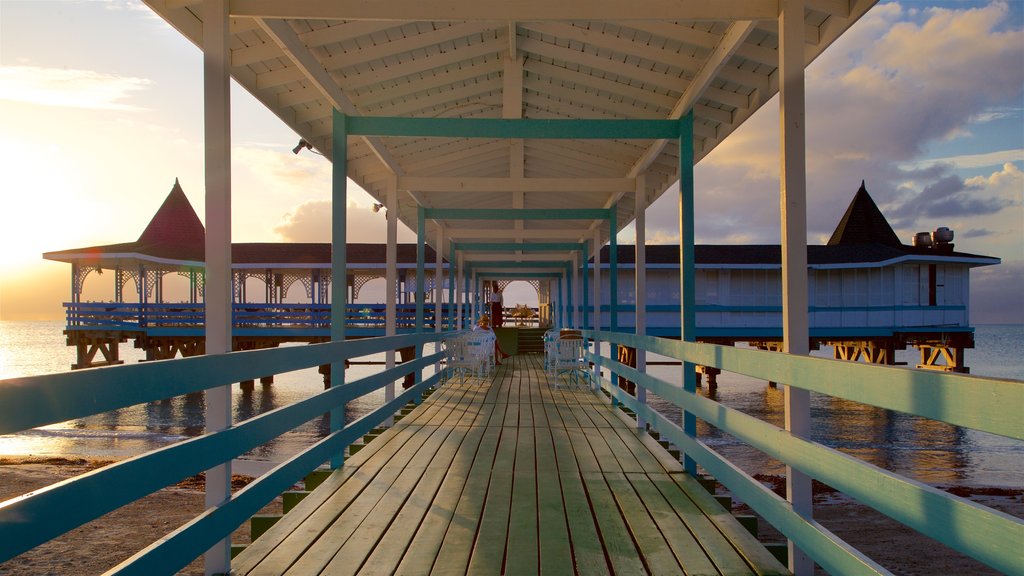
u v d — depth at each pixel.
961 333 28.56
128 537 8.75
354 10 4.11
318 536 3.55
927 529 1.72
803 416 2.92
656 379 5.58
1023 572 1.38
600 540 3.50
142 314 27.89
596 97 7.07
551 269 23.44
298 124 6.61
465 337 12.94
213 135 3.52
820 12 4.21
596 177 9.89
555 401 9.48
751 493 3.16
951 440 18.19
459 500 4.24
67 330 27.89
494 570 3.08
